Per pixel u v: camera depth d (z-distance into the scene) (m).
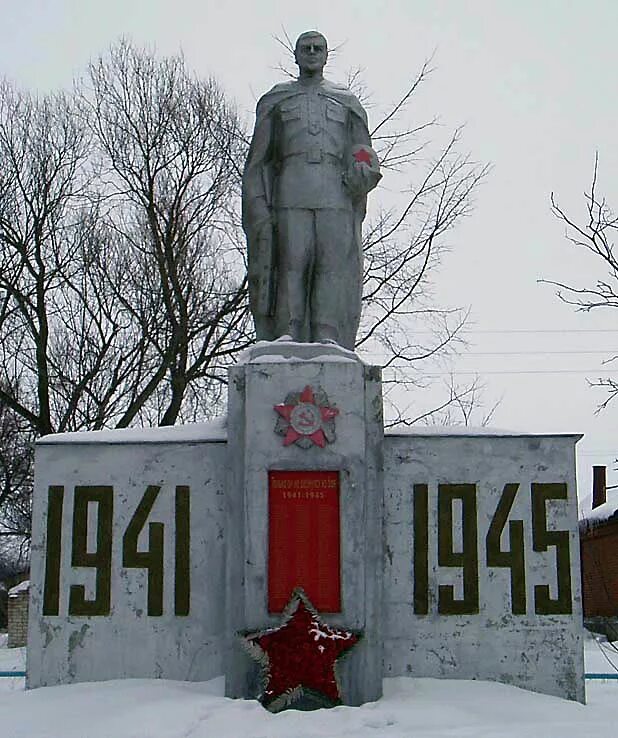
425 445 8.77
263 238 9.23
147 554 8.62
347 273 9.18
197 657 8.44
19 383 20.47
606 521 24.22
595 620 17.77
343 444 8.27
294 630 7.84
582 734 6.93
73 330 20.72
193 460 8.75
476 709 7.70
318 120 9.20
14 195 20.05
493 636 8.47
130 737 6.80
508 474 8.72
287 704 7.64
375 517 8.31
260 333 9.29
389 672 8.40
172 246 20.34
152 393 20.56
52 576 8.62
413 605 8.51
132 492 8.73
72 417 20.22
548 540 8.60
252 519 8.17
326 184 9.11
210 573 8.55
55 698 7.95
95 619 8.54
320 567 8.12
